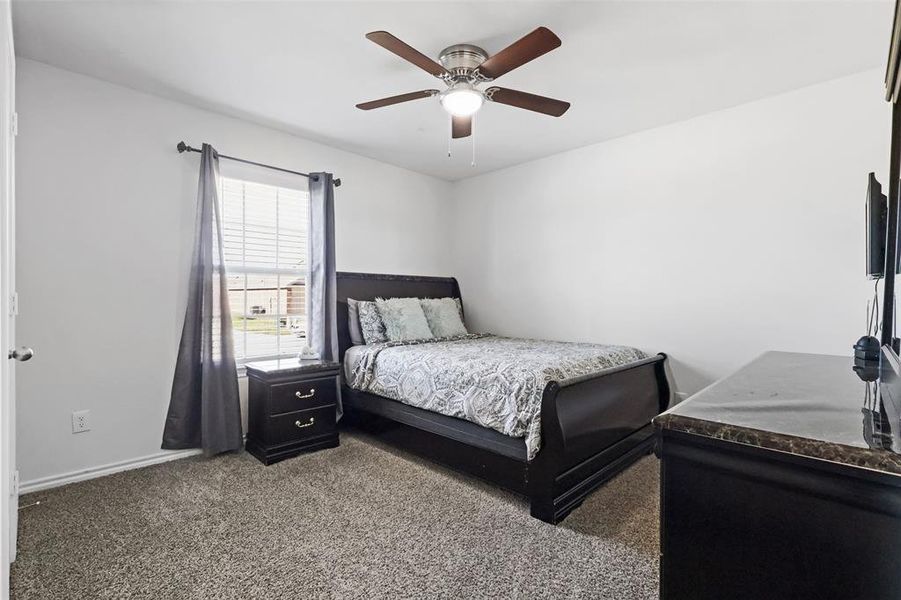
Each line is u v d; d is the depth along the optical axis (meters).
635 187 3.62
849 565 0.72
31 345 2.48
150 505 2.31
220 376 3.06
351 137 3.71
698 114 3.24
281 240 3.62
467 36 2.25
